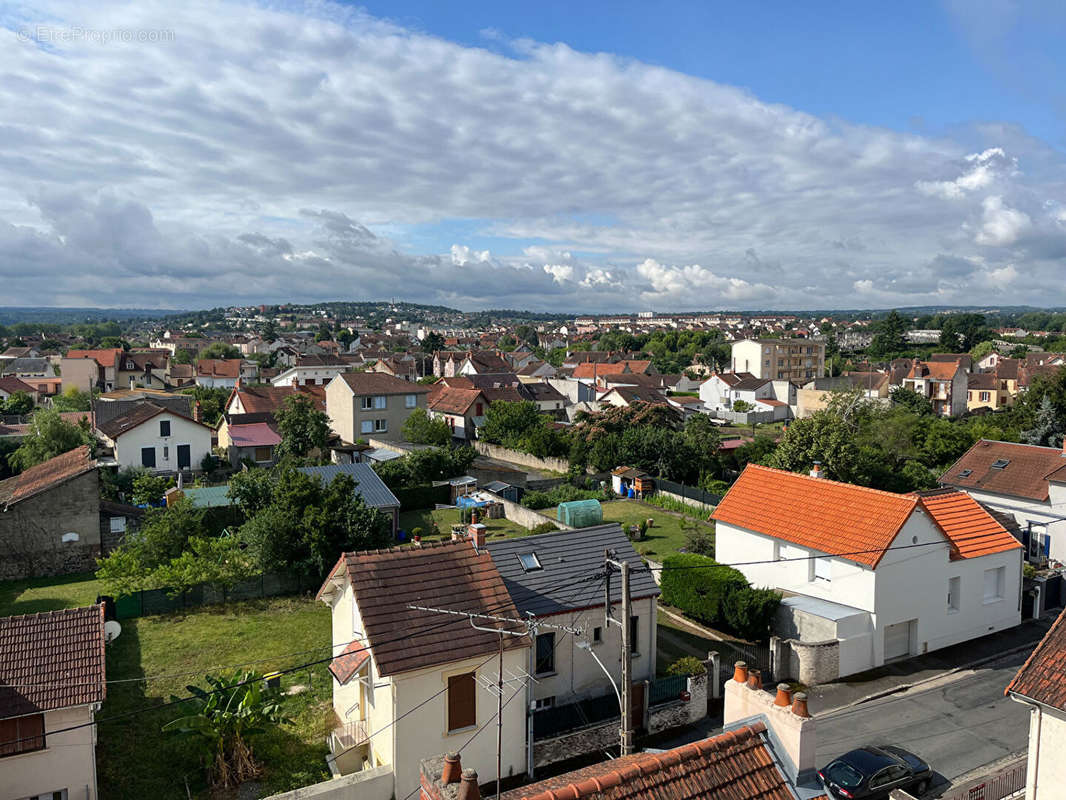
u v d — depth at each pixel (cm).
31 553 3941
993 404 10838
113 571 3362
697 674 2508
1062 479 3969
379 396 7544
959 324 19600
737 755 1185
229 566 3447
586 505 4041
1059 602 3531
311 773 2145
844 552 2903
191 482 5941
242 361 14888
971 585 3128
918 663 2897
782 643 2755
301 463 5231
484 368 13062
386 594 2162
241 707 2108
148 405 6488
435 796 1194
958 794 1833
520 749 2203
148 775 2106
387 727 2023
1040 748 1502
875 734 2356
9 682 1864
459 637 2117
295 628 3162
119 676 2691
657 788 1083
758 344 14100
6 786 1830
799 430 5259
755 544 3356
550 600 2505
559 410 10194
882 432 5822
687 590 3209
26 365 12762
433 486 5334
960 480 4556
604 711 2425
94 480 4056
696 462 6038
